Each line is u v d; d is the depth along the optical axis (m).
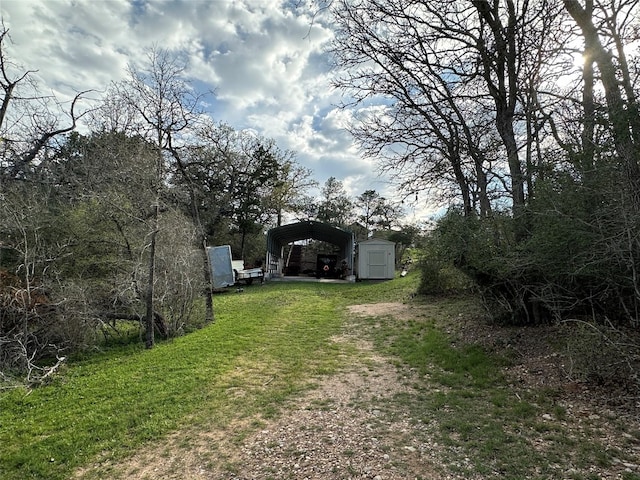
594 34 6.57
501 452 3.56
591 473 3.14
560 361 5.66
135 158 9.93
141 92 10.11
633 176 4.45
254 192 31.61
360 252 23.94
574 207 5.15
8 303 7.54
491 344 7.10
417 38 8.79
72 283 8.57
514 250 6.71
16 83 9.38
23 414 5.20
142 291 9.33
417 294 14.23
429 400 5.01
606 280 5.43
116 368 7.09
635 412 4.11
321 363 6.92
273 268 27.97
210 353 7.69
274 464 3.59
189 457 3.82
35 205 9.32
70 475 3.63
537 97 8.37
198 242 11.72
